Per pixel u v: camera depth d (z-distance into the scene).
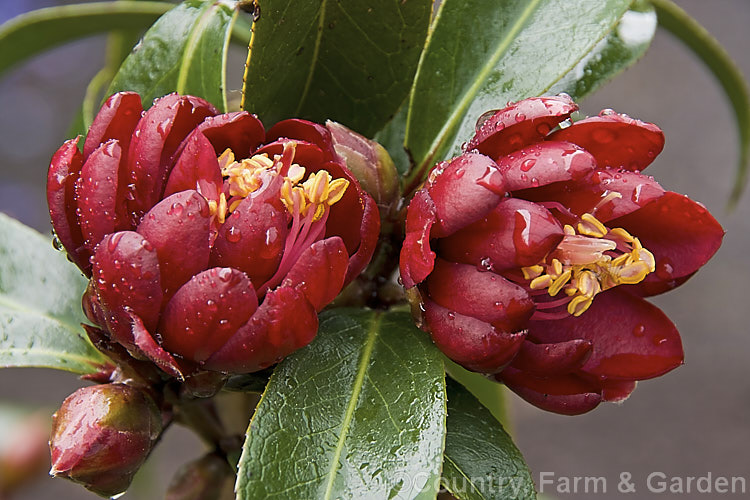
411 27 0.44
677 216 0.42
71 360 0.45
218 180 0.39
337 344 0.41
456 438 0.42
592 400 0.41
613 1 0.44
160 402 0.41
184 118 0.40
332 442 0.40
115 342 0.41
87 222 0.39
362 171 0.42
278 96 0.44
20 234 0.46
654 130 0.40
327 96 0.45
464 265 0.40
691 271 0.42
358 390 0.41
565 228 0.40
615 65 0.47
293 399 0.40
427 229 0.39
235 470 0.45
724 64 0.52
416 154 0.44
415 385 0.40
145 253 0.38
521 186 0.39
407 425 0.40
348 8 0.43
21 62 0.54
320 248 0.39
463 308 0.40
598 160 0.41
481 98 0.44
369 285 0.43
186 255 0.39
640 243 0.42
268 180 0.39
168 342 0.39
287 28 0.42
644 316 0.42
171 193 0.39
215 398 0.46
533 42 0.44
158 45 0.43
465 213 0.39
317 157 0.40
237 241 0.39
